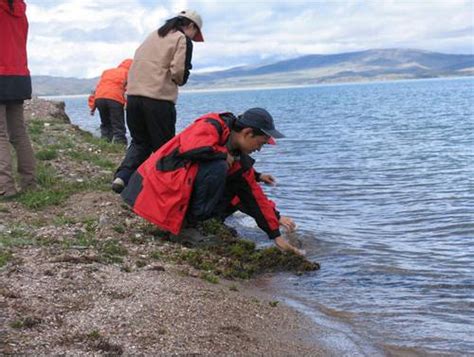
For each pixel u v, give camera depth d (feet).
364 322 12.95
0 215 16.78
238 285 14.67
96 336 9.84
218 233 17.81
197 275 14.37
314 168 41.24
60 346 9.41
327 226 22.36
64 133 32.22
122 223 17.40
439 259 17.90
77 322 10.39
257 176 16.21
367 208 26.58
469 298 14.46
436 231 21.84
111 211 18.19
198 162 15.31
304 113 127.54
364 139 64.28
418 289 15.19
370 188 32.35
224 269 15.51
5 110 18.26
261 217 16.07
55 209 18.12
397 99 197.06
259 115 14.92
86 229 16.46
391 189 31.86
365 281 15.76
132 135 19.16
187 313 11.57
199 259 15.56
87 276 12.60
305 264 16.63
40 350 9.18
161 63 18.19
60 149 27.17
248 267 15.93
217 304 12.43
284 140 64.18
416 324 12.83
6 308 10.53
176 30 18.37
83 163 24.82
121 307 11.25
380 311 13.61
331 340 11.67
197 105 193.16
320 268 16.83
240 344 10.62
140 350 9.67
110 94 31.45
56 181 20.92
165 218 15.39
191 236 16.99
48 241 14.87
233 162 15.51
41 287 11.70
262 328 11.71
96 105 31.94
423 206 26.81
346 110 135.13
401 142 60.08
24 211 17.52
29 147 19.11
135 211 15.62
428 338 12.07
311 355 10.75
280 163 44.34
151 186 15.44
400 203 27.73
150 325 10.69
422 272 16.57
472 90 262.67
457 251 18.86
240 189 15.89
